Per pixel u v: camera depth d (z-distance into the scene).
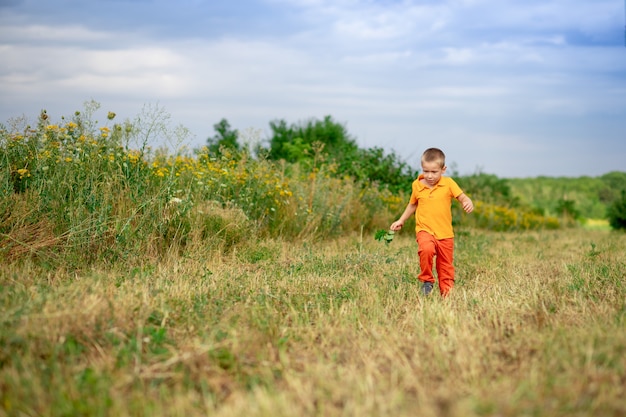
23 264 5.56
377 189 12.96
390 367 3.47
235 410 2.80
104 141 7.01
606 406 2.64
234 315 4.42
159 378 3.26
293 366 3.55
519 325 4.26
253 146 9.89
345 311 4.68
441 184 5.80
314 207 9.95
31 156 7.12
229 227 7.66
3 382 3.03
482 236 12.44
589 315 4.38
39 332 3.59
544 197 40.00
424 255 5.62
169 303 4.57
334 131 20.12
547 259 8.87
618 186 44.03
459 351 3.55
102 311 4.06
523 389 2.88
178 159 8.55
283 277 5.93
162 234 6.82
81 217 6.28
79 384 3.07
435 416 2.64
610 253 9.09
